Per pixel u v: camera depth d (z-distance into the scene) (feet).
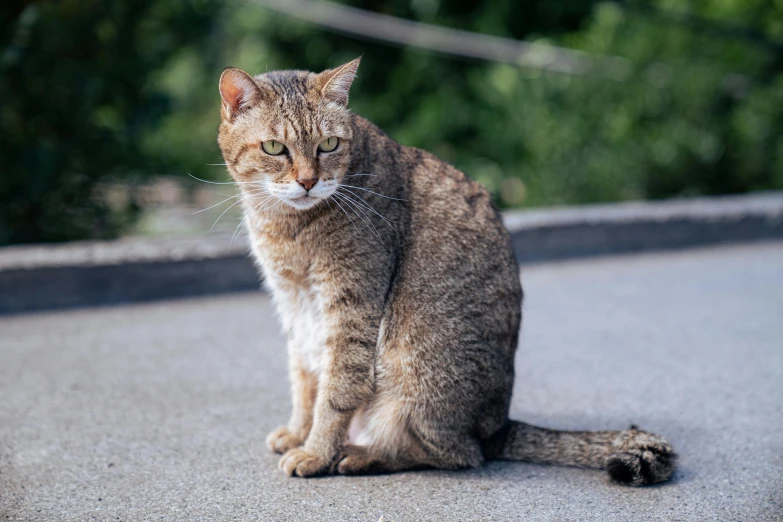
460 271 11.98
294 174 11.86
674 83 27.68
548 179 28.63
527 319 19.07
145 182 24.16
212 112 34.32
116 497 11.00
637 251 24.90
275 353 16.80
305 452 11.90
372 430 12.00
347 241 11.90
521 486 11.37
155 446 12.59
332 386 11.89
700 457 12.25
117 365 15.99
